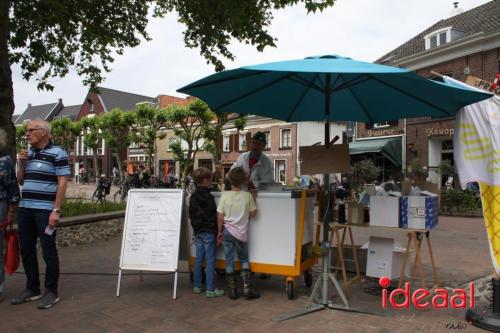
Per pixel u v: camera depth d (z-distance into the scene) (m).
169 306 4.23
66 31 9.83
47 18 8.88
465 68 18.75
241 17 8.28
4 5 7.12
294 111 5.61
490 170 3.87
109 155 48.12
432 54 20.05
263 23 9.06
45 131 4.25
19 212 4.25
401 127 21.70
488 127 3.91
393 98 4.75
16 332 3.51
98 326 3.66
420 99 4.48
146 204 4.77
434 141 20.33
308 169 4.19
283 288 4.96
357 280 5.31
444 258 6.94
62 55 10.59
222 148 29.92
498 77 4.25
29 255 4.31
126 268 4.60
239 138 31.20
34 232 4.30
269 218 4.54
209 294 4.55
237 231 4.43
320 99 5.23
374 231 9.99
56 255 4.29
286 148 27.95
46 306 4.11
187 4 9.26
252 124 30.19
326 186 4.32
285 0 8.12
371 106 5.17
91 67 10.95
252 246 4.60
